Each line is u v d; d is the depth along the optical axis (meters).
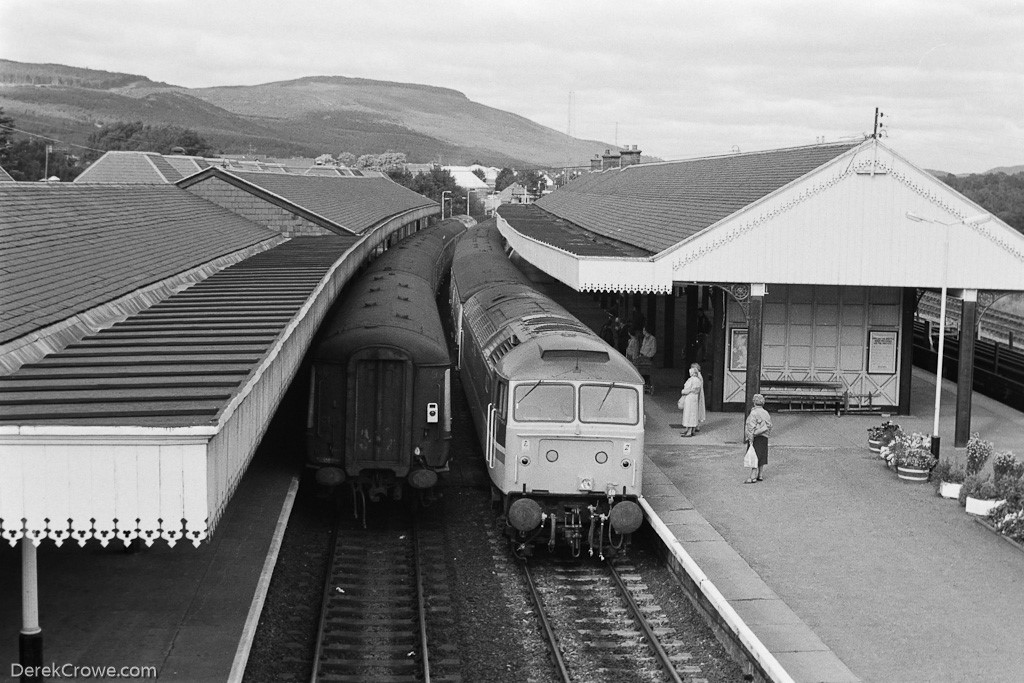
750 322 22.27
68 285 13.50
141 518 8.40
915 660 11.75
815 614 13.09
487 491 19.89
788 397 25.23
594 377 16.11
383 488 17.20
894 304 25.39
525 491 16.02
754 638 11.77
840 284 22.36
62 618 12.08
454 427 24.67
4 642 11.24
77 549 14.52
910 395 25.70
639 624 13.60
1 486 8.35
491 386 17.73
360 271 28.64
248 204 31.16
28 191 18.39
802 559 15.16
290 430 22.11
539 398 16.09
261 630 12.76
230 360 10.88
